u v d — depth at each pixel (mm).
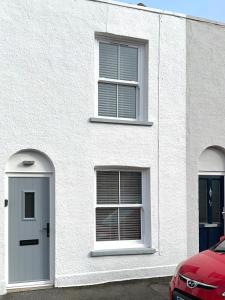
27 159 8516
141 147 9438
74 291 8367
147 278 9328
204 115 10180
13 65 8352
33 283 8484
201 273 5914
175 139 9805
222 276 5664
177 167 9797
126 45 9633
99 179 9297
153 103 9602
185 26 10047
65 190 8680
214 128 10297
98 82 9344
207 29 10305
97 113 9219
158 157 9602
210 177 10461
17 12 8414
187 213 9875
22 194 8508
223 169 10555
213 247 7047
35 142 8477
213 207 10508
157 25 9719
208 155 10414
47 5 8656
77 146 8828
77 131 8836
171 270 9586
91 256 8836
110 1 9203
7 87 8289
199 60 10172
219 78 10391
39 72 8555
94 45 9141
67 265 8625
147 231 9539
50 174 8711
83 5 8977
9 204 8406
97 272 8859
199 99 10133
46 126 8578
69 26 8836
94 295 8164
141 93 9695
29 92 8461
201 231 10336
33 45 8523
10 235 8383
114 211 9422
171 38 9852
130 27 9406
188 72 10023
